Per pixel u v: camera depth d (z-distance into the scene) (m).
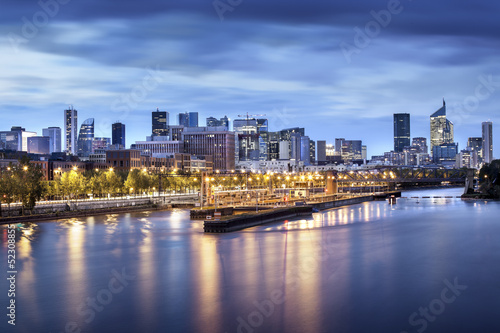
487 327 67.44
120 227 159.75
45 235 142.00
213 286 84.56
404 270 94.62
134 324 68.69
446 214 199.25
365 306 74.56
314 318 70.00
